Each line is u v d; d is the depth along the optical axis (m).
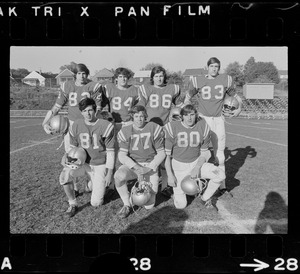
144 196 2.31
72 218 2.38
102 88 2.57
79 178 2.69
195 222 2.38
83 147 2.40
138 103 2.57
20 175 2.82
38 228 2.32
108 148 2.39
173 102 2.61
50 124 2.62
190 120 2.37
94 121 2.37
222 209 2.47
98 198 2.46
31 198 2.54
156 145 2.39
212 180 2.37
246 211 2.47
